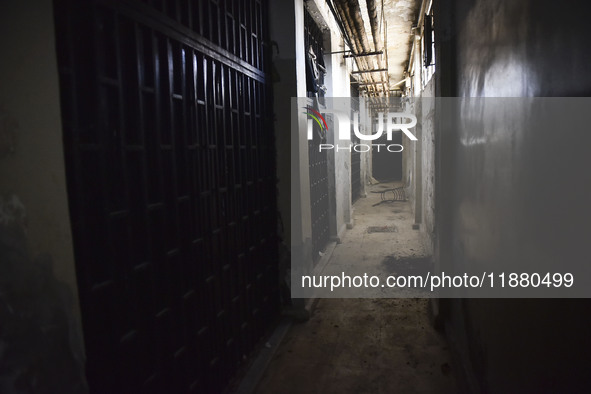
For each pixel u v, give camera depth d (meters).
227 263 2.95
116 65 1.77
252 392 2.82
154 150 2.07
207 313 2.61
